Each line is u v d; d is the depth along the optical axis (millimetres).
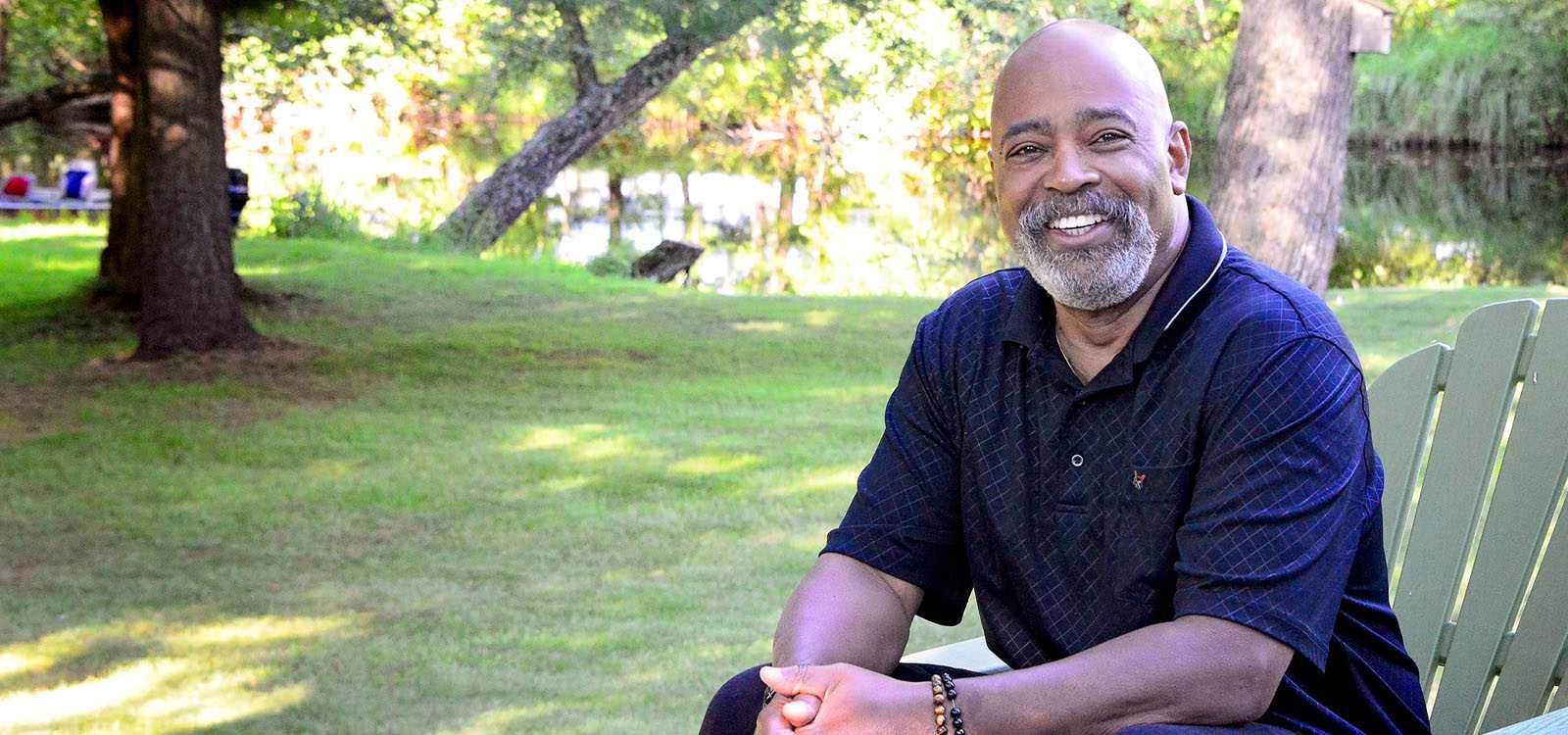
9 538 5949
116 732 3883
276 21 13148
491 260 16391
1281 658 1673
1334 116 9000
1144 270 1824
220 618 4938
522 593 5199
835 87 16375
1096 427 1853
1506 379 2262
